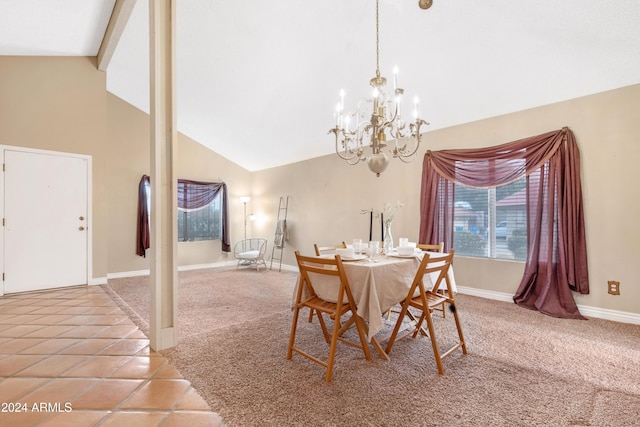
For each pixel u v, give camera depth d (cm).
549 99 328
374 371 200
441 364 198
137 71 464
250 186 730
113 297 371
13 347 226
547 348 234
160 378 187
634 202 286
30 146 389
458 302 358
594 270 306
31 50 384
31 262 389
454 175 394
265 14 305
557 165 318
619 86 292
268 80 406
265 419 151
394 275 221
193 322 296
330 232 556
